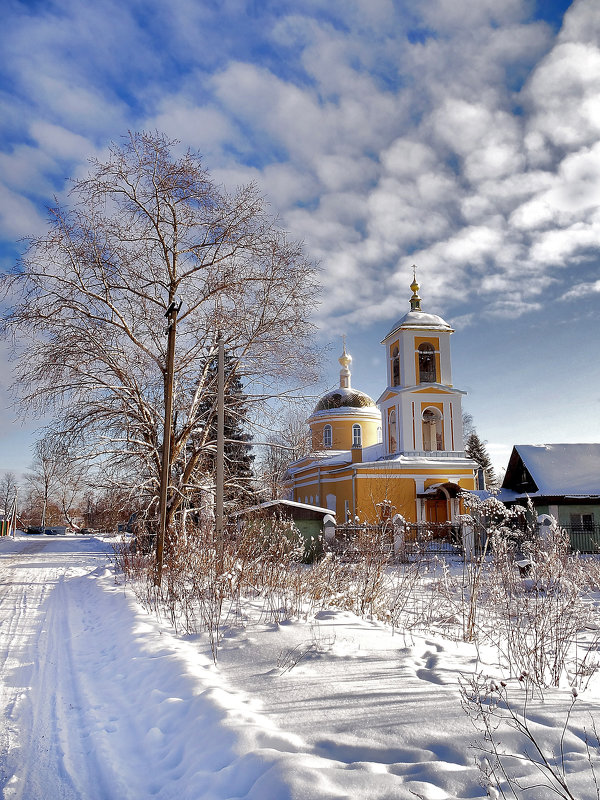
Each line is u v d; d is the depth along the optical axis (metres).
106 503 20.48
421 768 4.03
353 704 5.35
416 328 40.81
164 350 20.70
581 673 6.21
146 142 19.03
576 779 3.72
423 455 39.47
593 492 29.14
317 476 45.59
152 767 4.93
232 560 12.85
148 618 10.66
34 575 22.62
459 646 8.22
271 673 6.54
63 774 5.01
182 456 22.00
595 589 12.10
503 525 10.53
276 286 20.44
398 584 12.65
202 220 19.91
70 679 7.90
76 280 19.73
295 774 3.89
